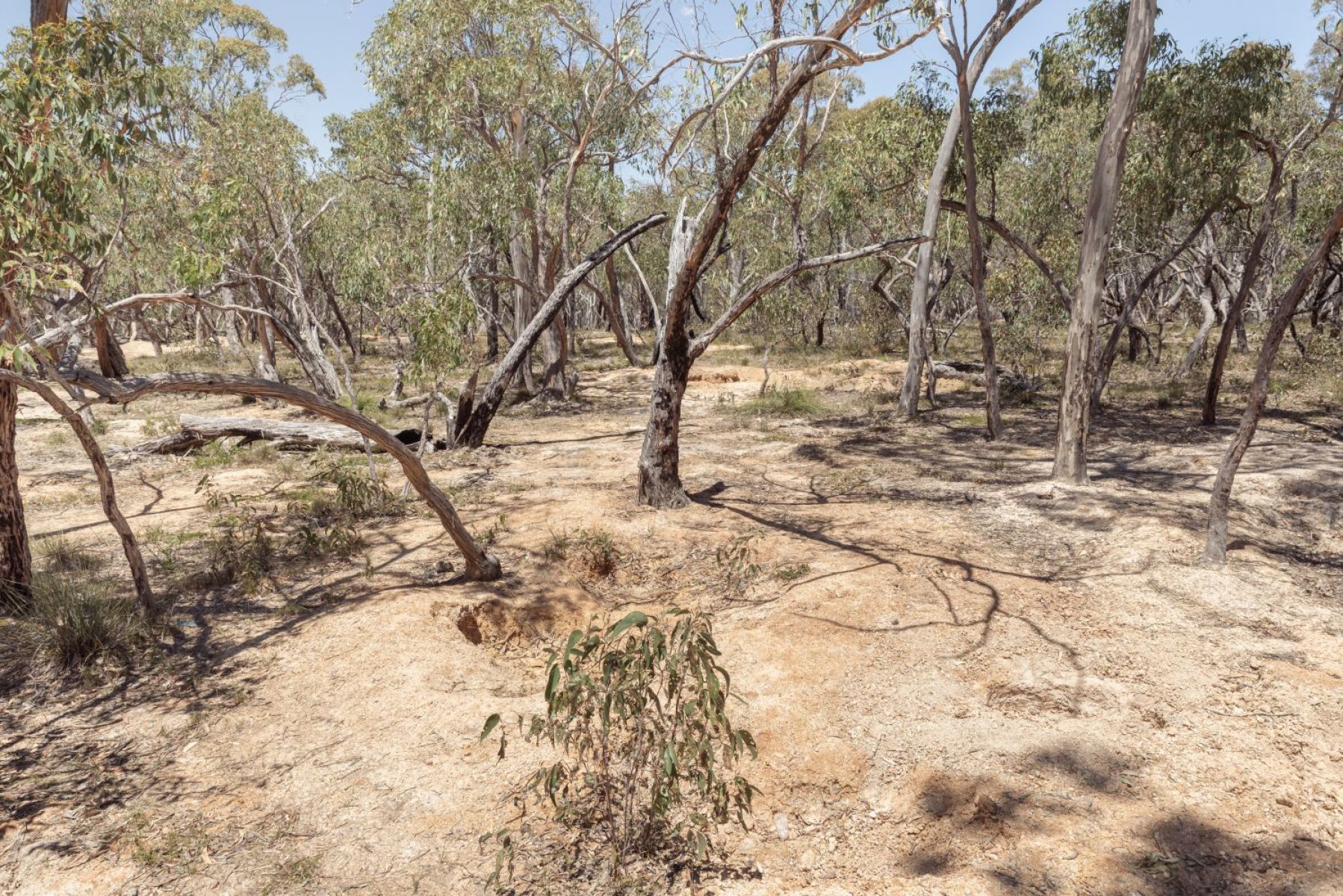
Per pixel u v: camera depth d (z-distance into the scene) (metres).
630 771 4.48
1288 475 10.02
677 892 3.68
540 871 3.80
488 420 14.16
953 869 3.69
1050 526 8.55
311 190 19.92
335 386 17.02
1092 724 4.75
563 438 15.52
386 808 4.24
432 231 17.20
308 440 13.32
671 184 17.73
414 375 13.04
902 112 16.42
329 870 3.82
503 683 5.61
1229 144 14.25
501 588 6.94
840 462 12.38
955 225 20.83
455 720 5.00
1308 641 5.73
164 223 17.80
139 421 16.28
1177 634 5.88
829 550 7.79
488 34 20.05
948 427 15.26
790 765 4.56
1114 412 16.14
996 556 7.62
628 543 8.34
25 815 4.19
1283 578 6.89
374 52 19.84
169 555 7.83
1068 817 3.96
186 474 11.82
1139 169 15.62
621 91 17.95
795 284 21.92
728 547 8.16
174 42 22.48
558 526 8.64
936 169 15.59
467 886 3.72
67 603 6.01
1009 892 3.52
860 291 33.38
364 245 17.27
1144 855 3.69
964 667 5.45
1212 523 7.18
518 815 4.17
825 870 3.79
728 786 4.39
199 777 4.53
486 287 22.89
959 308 43.69
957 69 12.05
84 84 5.80
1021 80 33.47
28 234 5.57
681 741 4.08
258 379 5.64
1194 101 13.70
